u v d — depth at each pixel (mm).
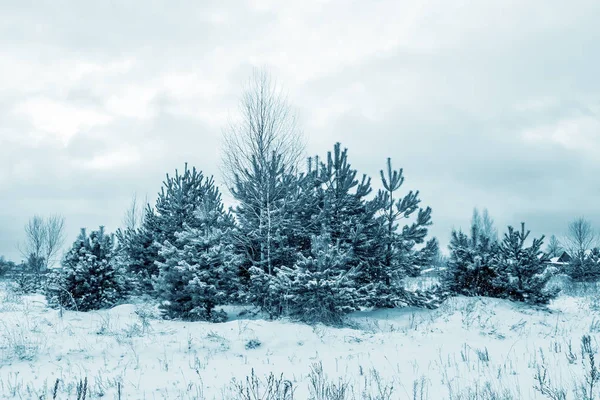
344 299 14664
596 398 6512
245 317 15828
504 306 15844
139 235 20578
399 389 7531
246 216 17156
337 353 10602
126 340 10352
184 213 20469
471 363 9344
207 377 8352
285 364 9539
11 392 7148
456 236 18969
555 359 9250
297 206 16641
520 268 16844
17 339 9727
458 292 18188
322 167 18250
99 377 8055
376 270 17297
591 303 18359
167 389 7570
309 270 14305
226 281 14781
